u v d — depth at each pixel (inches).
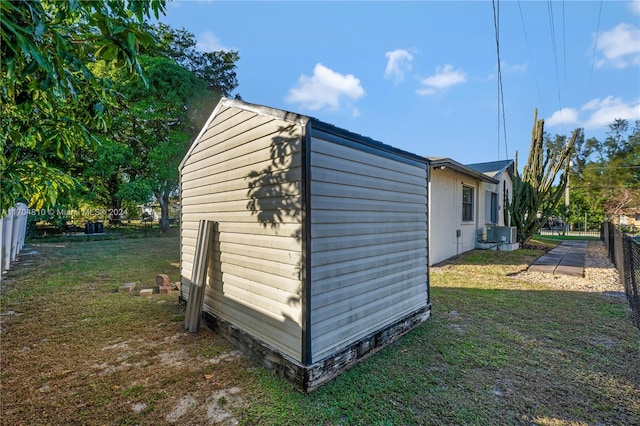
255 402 86.7
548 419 79.0
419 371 102.8
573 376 98.9
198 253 146.6
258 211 111.7
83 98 74.0
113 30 55.9
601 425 76.9
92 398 89.0
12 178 67.9
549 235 702.5
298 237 93.8
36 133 75.0
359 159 112.3
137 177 585.6
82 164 505.0
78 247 422.3
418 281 149.1
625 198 894.4
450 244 325.7
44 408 84.6
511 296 189.5
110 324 147.3
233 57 665.6
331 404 85.6
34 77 59.5
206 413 82.3
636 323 142.9
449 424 77.3
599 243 481.4
